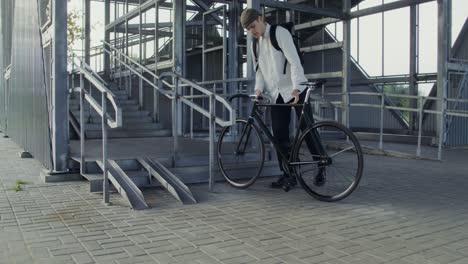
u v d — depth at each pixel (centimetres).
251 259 259
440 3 949
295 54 427
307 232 312
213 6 1086
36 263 249
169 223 331
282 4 969
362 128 1191
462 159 727
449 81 971
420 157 727
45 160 515
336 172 419
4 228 313
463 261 257
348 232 312
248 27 445
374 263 254
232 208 378
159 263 251
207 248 277
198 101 991
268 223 333
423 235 306
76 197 407
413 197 422
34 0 580
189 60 1128
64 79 479
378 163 672
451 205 391
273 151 541
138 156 491
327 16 1062
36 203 384
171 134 794
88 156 489
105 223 329
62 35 475
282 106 441
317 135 415
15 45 787
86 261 253
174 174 470
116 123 356
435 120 1019
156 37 895
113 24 1055
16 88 783
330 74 1139
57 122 477
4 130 1057
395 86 1114
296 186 465
